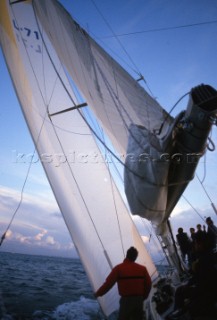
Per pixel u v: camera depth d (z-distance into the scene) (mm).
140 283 3582
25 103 5973
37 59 7086
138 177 3297
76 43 5461
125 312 3451
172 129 3002
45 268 40719
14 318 7984
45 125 6105
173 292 4305
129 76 5234
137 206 3465
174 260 4637
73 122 6648
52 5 5855
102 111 4980
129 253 3762
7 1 7141
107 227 5410
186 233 8008
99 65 5266
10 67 6188
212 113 2871
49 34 6180
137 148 3389
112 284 3572
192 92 2984
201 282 3023
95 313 9234
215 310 2936
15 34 6914
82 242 4926
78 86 5730
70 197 5312
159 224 3957
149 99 4773
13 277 20203
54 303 10711
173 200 3545
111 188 5988
